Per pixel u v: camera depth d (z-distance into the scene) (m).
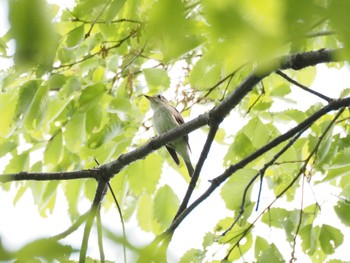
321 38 7.17
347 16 1.57
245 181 7.16
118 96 7.55
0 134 7.41
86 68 7.74
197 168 6.54
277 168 7.69
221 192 7.17
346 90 7.14
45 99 6.91
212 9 1.68
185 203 6.45
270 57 1.67
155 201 7.82
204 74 7.11
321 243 7.02
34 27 1.84
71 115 7.52
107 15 4.84
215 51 1.75
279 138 6.36
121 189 7.71
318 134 7.65
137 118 7.84
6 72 7.07
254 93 7.93
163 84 7.32
